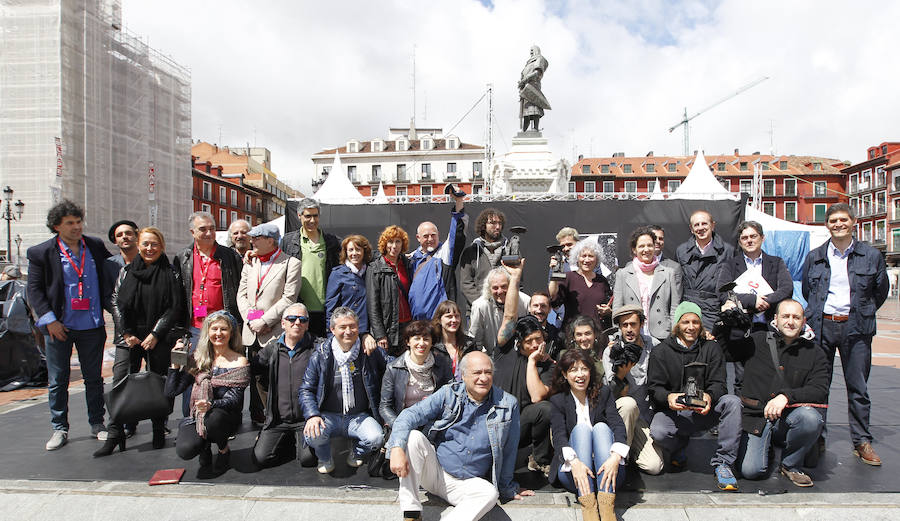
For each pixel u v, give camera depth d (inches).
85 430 178.7
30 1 714.8
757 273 160.2
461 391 120.5
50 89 716.7
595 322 139.4
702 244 169.0
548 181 383.2
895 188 1601.9
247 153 2362.2
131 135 857.5
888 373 279.3
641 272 169.9
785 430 131.7
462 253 177.8
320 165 2190.0
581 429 123.1
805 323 155.0
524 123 395.5
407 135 2319.1
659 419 138.2
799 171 1982.0
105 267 167.9
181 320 161.2
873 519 113.1
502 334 146.9
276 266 164.2
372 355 147.4
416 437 113.6
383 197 347.9
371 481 133.4
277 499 122.1
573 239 196.2
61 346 160.1
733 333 141.8
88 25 757.9
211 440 136.0
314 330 176.2
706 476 136.3
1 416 198.5
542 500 121.0
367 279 162.6
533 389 136.4
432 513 117.6
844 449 156.6
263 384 176.2
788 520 113.6
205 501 121.7
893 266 1592.0
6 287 278.8
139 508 119.9
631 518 114.6
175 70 1000.2
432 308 163.6
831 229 148.9
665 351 140.3
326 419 139.6
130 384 149.6
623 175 1980.8
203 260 167.0
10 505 121.2
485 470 120.2
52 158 714.2
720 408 132.2
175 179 987.3
